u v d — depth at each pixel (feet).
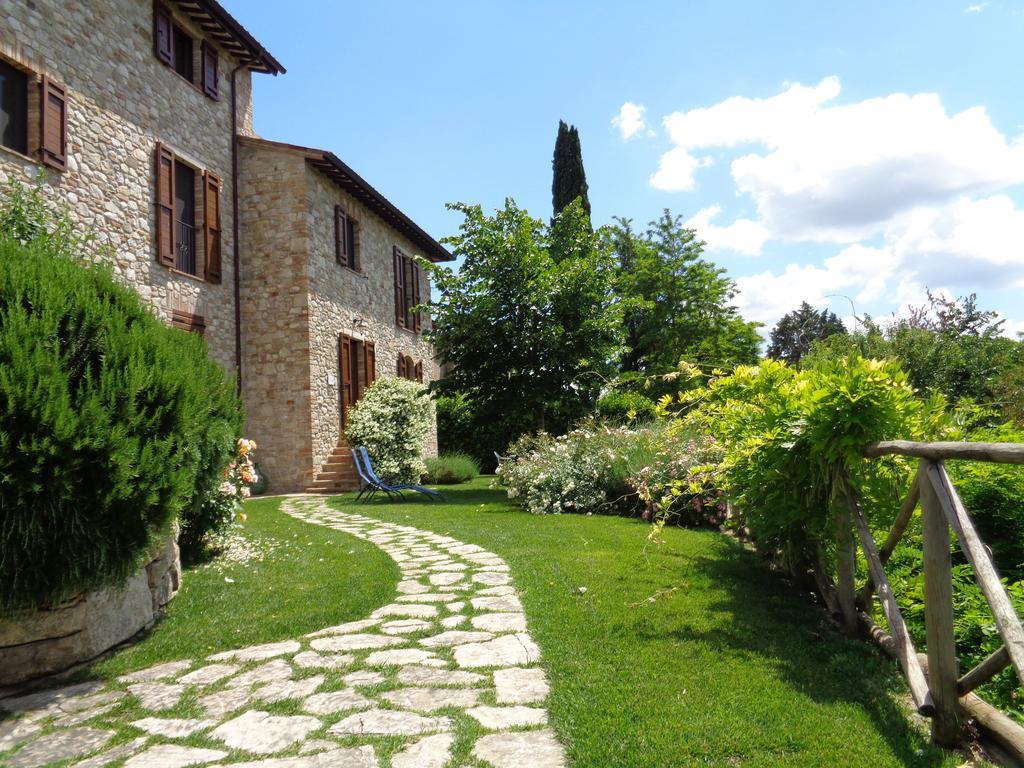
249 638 11.19
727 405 14.26
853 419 9.49
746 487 12.60
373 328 53.83
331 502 34.78
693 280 91.09
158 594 12.79
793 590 13.51
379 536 22.36
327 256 45.44
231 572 16.40
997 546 11.84
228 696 8.70
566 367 39.37
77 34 29.27
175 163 36.24
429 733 7.39
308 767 6.68
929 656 7.20
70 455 9.21
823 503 11.30
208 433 14.58
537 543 19.33
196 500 14.89
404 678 9.12
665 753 6.75
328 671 9.48
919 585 11.08
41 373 9.26
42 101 27.02
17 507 8.86
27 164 26.58
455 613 12.43
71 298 10.49
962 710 7.18
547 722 7.62
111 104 31.27
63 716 8.25
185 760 6.93
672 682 8.67
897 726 7.42
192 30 37.83
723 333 93.09
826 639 10.38
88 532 9.44
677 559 16.35
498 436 63.00
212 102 39.91
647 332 90.38
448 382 40.55
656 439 25.76
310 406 41.86
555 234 51.16
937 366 30.50
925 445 7.35
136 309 12.39
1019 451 5.69
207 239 38.45
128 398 10.14
